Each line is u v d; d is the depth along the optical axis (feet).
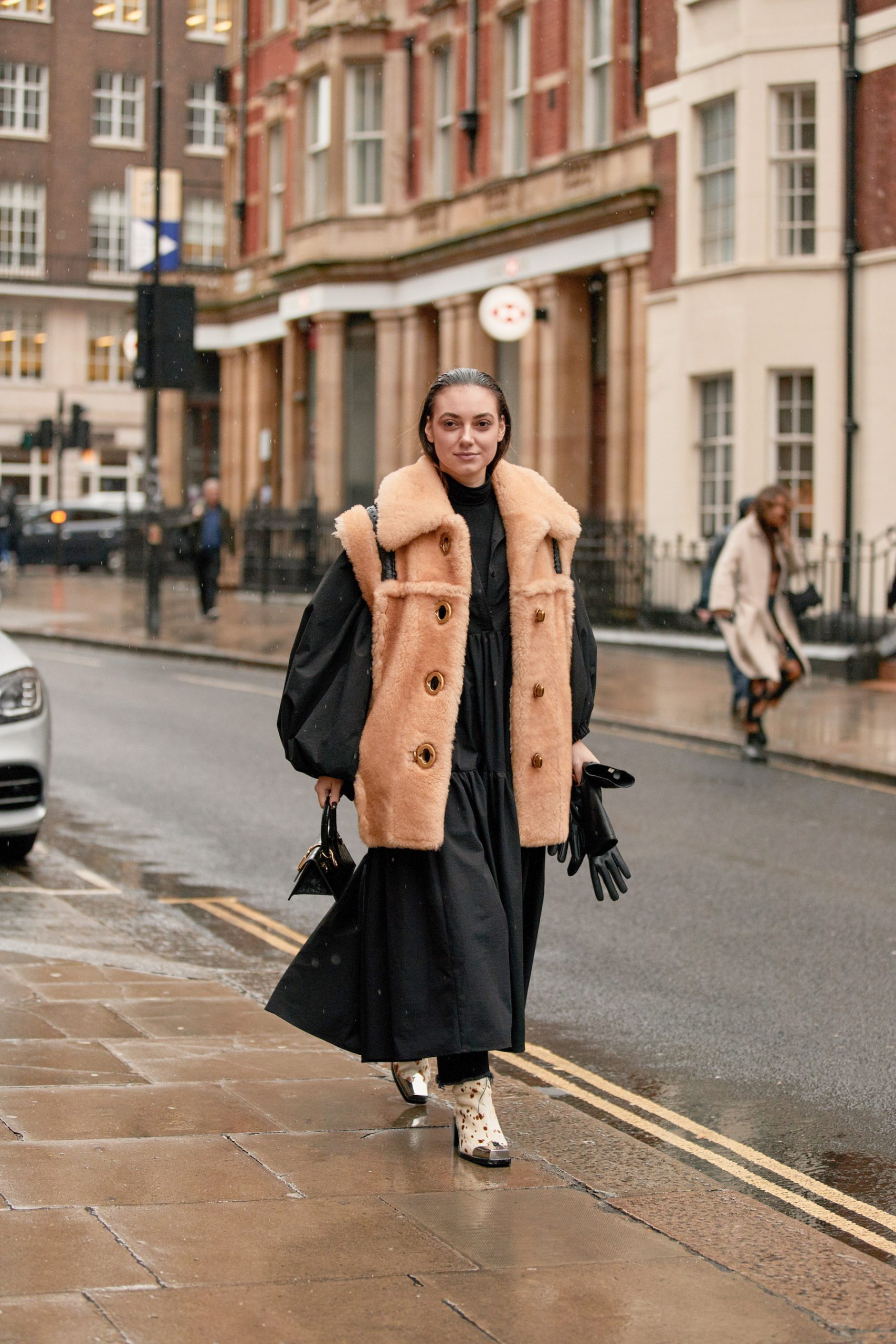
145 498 75.51
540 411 83.41
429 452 13.65
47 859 28.94
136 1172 12.71
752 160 66.69
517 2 84.74
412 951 13.24
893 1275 11.66
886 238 63.16
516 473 13.91
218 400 135.23
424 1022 13.20
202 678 59.26
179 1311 10.08
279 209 114.01
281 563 102.78
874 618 61.31
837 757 40.34
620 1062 18.19
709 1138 15.79
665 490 73.10
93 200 162.61
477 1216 12.19
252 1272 10.80
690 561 71.05
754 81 66.44
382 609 13.30
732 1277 11.27
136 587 112.27
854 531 64.28
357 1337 9.90
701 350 69.72
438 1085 15.20
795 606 40.86
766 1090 17.26
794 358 66.18
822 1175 14.84
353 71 99.35
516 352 88.53
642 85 74.74
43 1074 15.57
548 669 13.60
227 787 36.60
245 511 106.83
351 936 13.66
